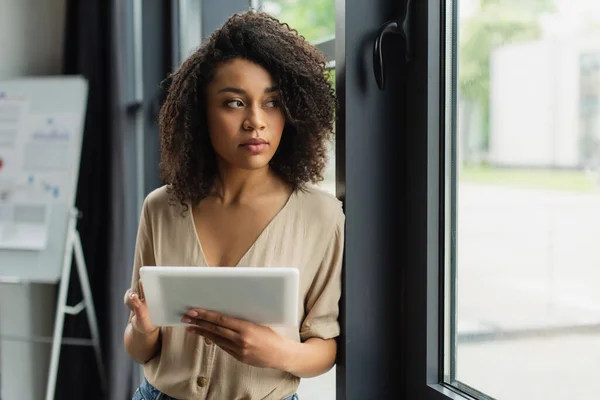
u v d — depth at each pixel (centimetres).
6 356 260
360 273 119
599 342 87
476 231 110
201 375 108
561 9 90
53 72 261
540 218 96
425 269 114
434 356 116
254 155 102
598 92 84
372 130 118
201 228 112
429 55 111
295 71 104
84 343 230
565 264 92
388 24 113
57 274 223
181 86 108
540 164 95
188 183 110
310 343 109
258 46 101
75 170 227
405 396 122
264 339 97
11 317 260
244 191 110
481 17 107
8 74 251
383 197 120
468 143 111
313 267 111
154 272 91
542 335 97
